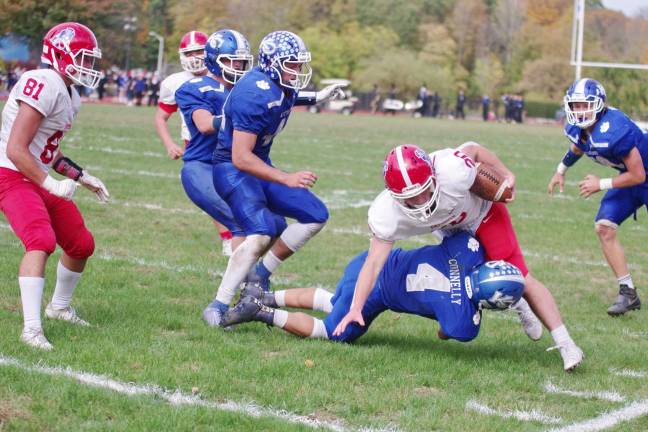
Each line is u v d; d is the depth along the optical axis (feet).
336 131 123.03
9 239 35.99
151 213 45.11
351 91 244.42
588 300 32.24
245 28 301.02
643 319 30.07
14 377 19.86
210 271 33.09
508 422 19.12
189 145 31.78
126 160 68.33
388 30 298.35
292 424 18.30
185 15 305.32
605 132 29.53
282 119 26.05
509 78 296.10
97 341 23.18
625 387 22.09
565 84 273.33
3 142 23.08
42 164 23.36
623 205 31.01
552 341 26.35
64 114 23.04
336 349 23.80
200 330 25.00
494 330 27.32
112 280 30.40
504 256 23.36
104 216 43.39
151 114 138.82
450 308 22.70
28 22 221.46
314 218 27.86
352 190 58.03
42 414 18.06
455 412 19.72
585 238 44.27
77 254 24.27
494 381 22.02
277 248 28.40
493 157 23.43
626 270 30.68
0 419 17.69
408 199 21.39
